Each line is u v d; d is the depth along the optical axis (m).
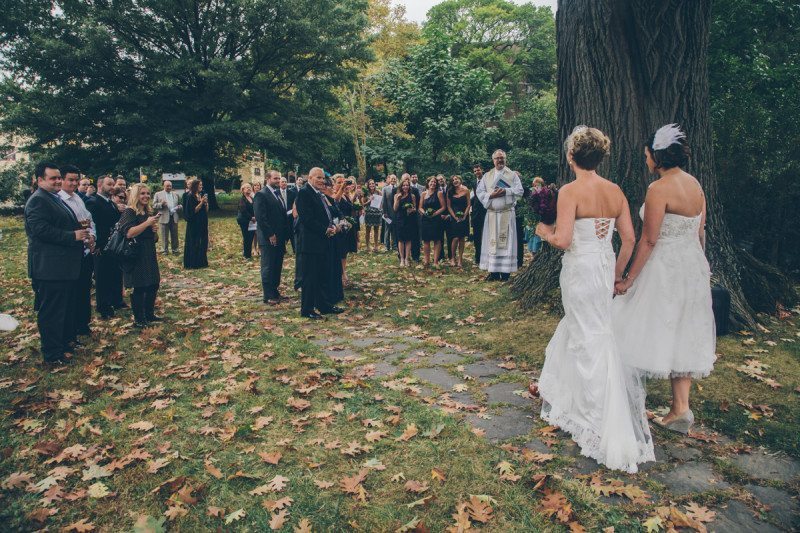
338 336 5.75
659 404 3.68
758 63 10.34
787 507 2.54
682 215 3.07
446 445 3.15
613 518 2.46
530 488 2.71
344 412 3.70
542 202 3.10
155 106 26.50
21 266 11.06
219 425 3.55
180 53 27.02
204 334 5.86
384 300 7.40
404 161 27.81
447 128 25.92
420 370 4.56
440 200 9.98
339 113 32.78
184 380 4.44
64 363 4.91
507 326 5.69
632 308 3.23
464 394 4.00
